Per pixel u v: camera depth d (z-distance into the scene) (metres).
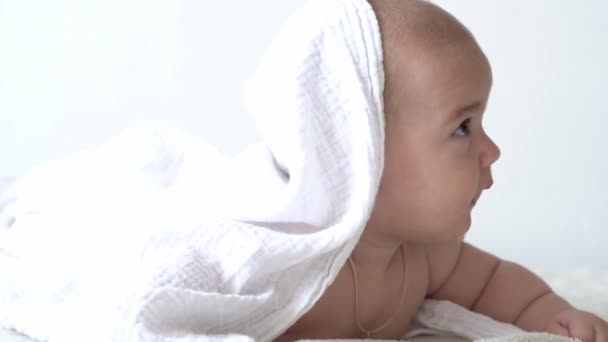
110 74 2.15
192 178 1.21
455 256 1.27
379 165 1.01
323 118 1.01
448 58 1.06
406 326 1.21
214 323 0.95
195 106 2.13
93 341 0.88
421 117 1.05
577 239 2.02
